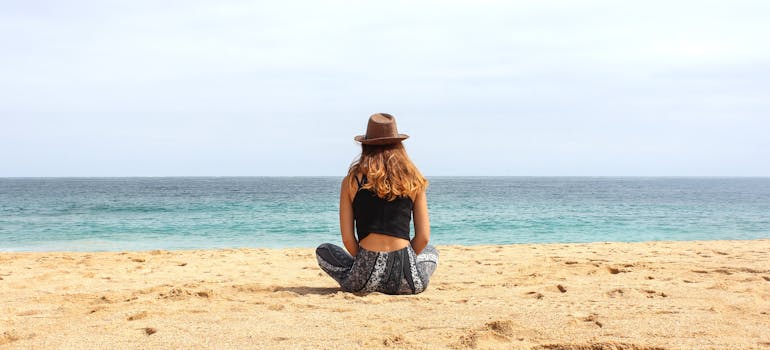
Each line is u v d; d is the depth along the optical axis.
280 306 3.85
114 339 3.00
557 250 8.74
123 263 7.53
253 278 5.86
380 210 4.27
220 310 3.77
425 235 4.38
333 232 16.67
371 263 4.26
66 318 3.57
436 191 62.44
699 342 2.83
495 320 3.27
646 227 18.00
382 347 2.79
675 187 95.75
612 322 3.27
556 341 2.90
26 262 7.65
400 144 4.36
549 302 3.99
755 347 2.74
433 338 2.96
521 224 18.86
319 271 6.53
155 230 17.11
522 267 6.29
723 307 3.72
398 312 3.65
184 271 6.56
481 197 44.12
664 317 3.38
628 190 70.56
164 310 3.74
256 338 2.97
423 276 4.46
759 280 5.02
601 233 16.30
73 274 6.26
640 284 4.85
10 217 21.94
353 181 4.31
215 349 2.78
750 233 16.45
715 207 29.61
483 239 14.93
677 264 6.26
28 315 3.75
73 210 26.34
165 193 55.25
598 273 5.75
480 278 5.49
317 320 3.41
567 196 46.66
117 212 24.92
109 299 4.39
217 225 18.69
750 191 71.06
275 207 28.69
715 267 5.91
